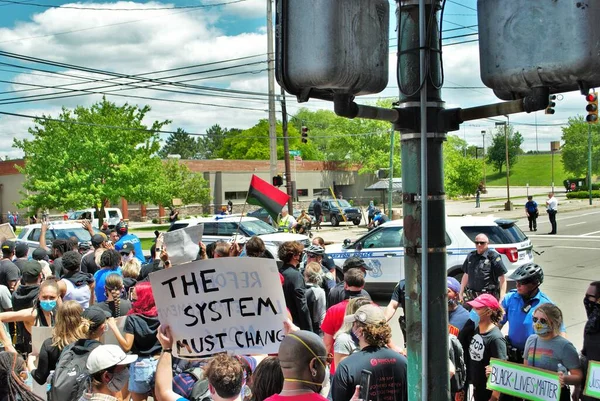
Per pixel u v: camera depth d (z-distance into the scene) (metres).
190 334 3.81
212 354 3.82
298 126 99.56
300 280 6.71
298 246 6.82
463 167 65.06
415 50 2.93
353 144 70.88
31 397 3.75
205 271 3.80
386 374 3.98
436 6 2.97
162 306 3.81
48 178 31.20
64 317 5.12
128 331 5.73
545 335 4.87
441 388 2.85
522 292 5.70
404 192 2.96
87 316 5.17
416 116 2.92
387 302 13.88
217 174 61.34
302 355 3.09
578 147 97.56
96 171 31.27
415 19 2.95
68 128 31.25
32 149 31.36
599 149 96.12
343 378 3.96
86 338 5.14
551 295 13.81
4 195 58.12
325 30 2.65
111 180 31.33
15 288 8.95
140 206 59.69
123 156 31.70
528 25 2.56
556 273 17.20
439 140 2.91
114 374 4.27
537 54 2.54
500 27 2.65
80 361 4.81
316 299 7.27
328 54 2.65
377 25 2.80
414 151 2.92
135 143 32.56
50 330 6.09
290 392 3.08
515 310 5.75
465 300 9.25
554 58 2.51
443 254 2.90
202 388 4.32
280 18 2.76
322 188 70.06
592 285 5.28
